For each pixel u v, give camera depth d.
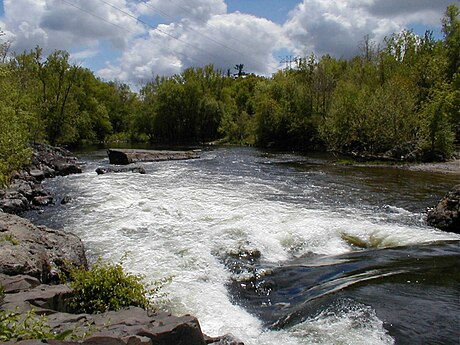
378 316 7.27
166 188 20.77
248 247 11.70
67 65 51.88
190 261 10.55
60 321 5.42
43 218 15.24
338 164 34.53
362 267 10.15
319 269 10.22
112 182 22.92
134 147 60.09
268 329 7.25
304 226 13.59
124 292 6.88
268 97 60.16
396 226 14.18
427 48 56.56
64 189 21.00
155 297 8.38
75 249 10.37
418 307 7.63
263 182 23.48
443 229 14.16
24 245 9.20
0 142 18.58
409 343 6.36
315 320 7.27
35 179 23.61
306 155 44.09
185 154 38.75
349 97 44.16
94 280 6.89
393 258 10.80
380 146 40.06
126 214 15.30
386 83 47.28
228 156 42.06
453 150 38.22
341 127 44.00
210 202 17.16
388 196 19.70
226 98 83.00
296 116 55.38
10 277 7.10
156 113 77.00
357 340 6.48
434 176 27.00
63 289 6.64
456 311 7.47
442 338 6.52
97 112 69.88
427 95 45.59
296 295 8.85
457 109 39.94
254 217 14.55
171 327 5.39
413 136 38.16
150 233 12.85
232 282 9.62
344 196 19.58
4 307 5.65
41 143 38.84
